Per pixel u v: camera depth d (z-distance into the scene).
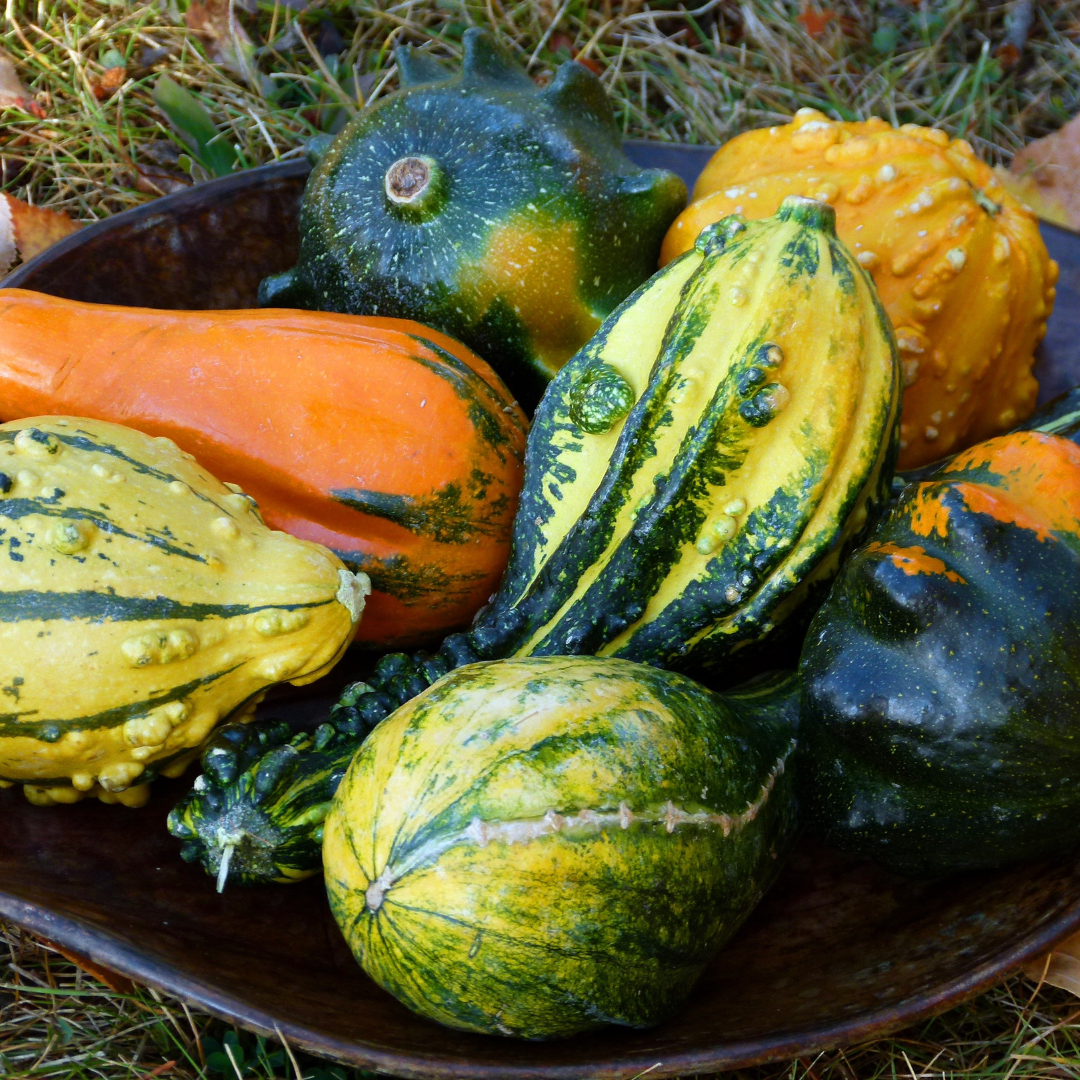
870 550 0.39
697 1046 0.35
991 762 0.36
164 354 0.41
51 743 0.37
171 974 0.35
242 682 0.38
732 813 0.36
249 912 0.40
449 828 0.34
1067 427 0.44
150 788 0.42
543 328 0.46
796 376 0.39
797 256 0.39
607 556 0.40
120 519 0.37
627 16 0.69
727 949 0.40
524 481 0.43
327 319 0.43
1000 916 0.38
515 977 0.34
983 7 0.72
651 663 0.41
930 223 0.45
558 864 0.34
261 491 0.42
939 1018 0.44
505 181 0.45
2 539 0.36
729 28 0.71
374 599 0.43
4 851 0.39
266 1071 0.42
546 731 0.35
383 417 0.41
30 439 0.37
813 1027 0.35
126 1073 0.42
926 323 0.45
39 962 0.44
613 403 0.40
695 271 0.40
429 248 0.45
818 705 0.38
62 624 0.36
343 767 0.39
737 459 0.39
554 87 0.46
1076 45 0.71
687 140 0.67
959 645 0.36
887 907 0.41
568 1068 0.34
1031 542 0.37
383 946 0.35
